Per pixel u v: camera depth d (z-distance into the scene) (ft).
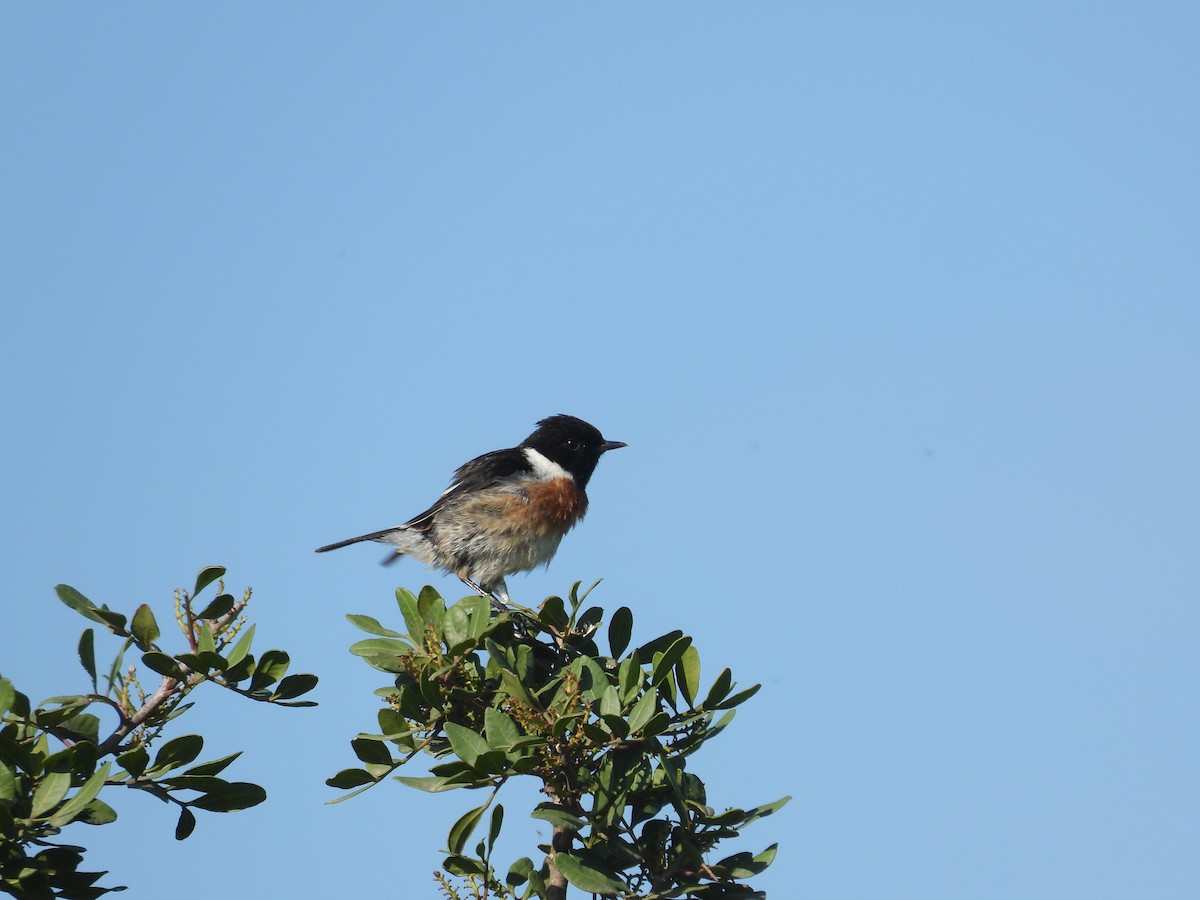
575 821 27.86
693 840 28.84
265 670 29.43
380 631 33.40
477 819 29.01
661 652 30.66
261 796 28.66
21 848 26.32
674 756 29.91
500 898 29.63
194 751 28.25
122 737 28.78
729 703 30.68
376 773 31.32
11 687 26.84
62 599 29.73
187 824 28.53
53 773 26.30
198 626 30.76
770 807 29.01
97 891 26.78
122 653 29.86
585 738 28.66
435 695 31.35
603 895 28.35
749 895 28.30
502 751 28.14
